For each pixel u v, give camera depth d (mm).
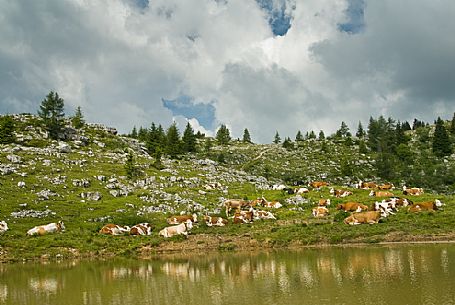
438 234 46938
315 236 49406
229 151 174875
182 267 36875
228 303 23516
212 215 62250
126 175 84000
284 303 22688
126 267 37938
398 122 173250
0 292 28578
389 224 52062
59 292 28156
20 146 92125
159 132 144250
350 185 119188
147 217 60719
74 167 84000
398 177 127438
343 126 199375
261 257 40500
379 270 30234
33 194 65438
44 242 48312
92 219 58219
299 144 181250
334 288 25406
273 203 67812
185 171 94875
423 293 22906
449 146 147125
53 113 110188
